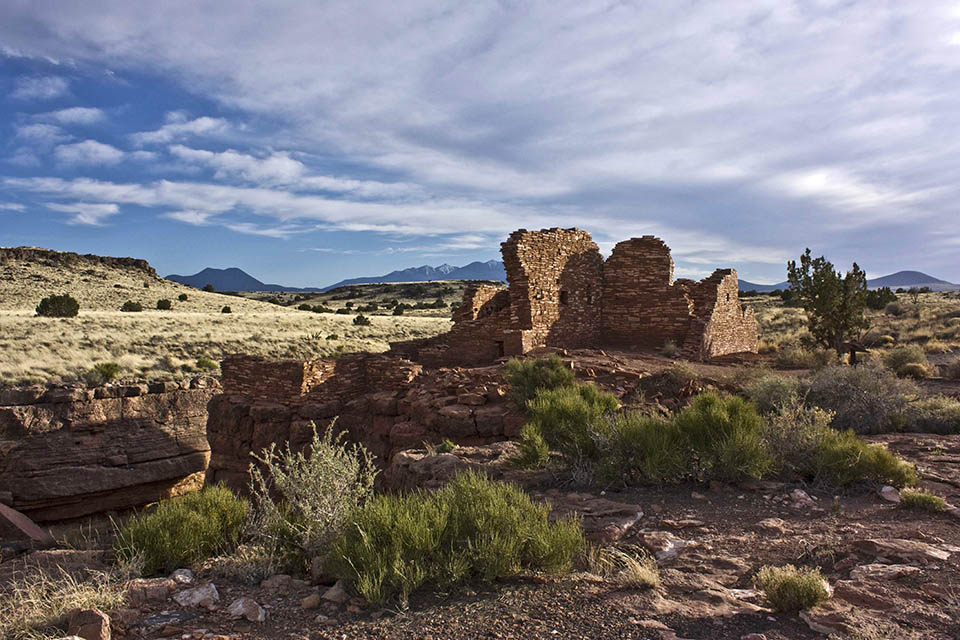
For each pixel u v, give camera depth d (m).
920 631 4.05
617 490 8.88
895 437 12.59
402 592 5.03
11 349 39.38
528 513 6.07
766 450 9.16
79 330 49.84
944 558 5.50
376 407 17.53
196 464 19.34
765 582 4.88
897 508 7.53
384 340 60.00
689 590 5.09
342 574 5.29
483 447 12.27
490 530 5.57
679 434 9.34
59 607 4.79
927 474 9.26
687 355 23.95
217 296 127.69
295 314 84.31
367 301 154.38
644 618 4.48
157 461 18.53
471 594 5.11
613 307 27.52
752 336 33.28
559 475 9.61
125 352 41.91
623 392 16.33
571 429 10.17
